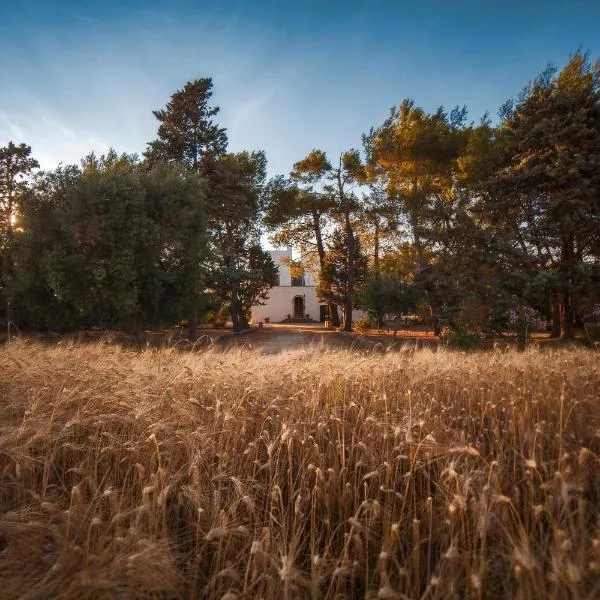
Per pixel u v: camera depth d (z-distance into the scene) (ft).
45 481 8.64
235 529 7.24
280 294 158.51
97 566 5.78
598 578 5.44
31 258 51.47
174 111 78.23
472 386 15.15
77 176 51.93
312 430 10.99
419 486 9.63
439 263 57.88
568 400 12.17
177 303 58.75
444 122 81.46
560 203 53.06
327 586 7.56
